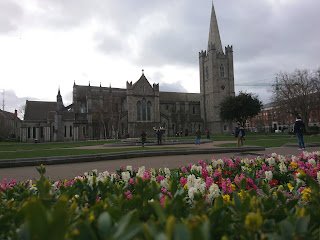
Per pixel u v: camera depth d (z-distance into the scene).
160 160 15.58
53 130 71.19
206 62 90.81
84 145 38.72
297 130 19.91
